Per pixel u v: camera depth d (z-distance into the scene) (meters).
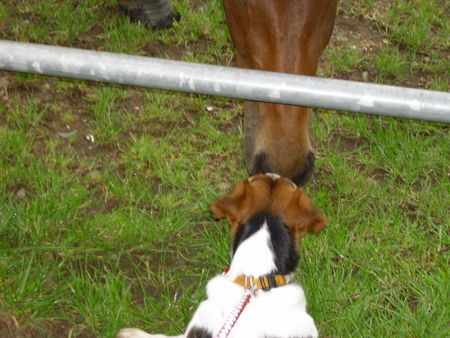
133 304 1.92
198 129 2.30
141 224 2.04
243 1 1.78
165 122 2.32
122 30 2.55
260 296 1.63
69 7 2.59
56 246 1.97
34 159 2.17
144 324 1.88
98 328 1.86
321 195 2.14
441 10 2.79
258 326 1.61
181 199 2.12
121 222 2.04
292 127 1.72
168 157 2.23
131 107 2.35
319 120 2.36
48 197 2.06
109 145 2.25
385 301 1.96
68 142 2.23
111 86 2.38
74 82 2.38
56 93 2.35
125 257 2.00
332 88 1.41
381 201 2.16
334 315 1.91
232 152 2.26
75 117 2.30
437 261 2.02
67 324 1.87
